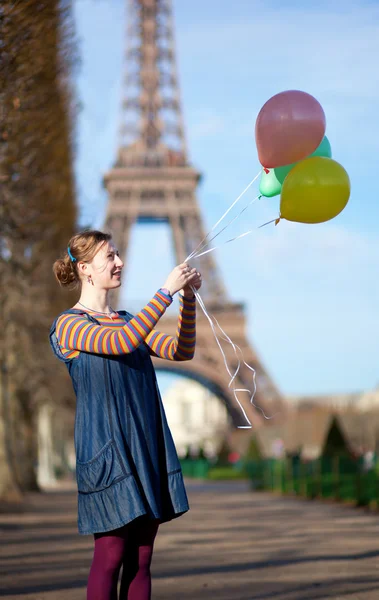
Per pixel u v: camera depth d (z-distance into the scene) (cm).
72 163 2070
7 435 2470
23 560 1049
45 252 2405
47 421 5006
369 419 6253
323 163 505
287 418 6353
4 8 1071
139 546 450
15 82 1234
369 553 1042
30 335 2897
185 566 956
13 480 2466
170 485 447
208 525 1633
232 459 6512
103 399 441
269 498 2847
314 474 2644
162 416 460
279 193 552
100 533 436
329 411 6388
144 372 458
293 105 503
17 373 3172
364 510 1997
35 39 1198
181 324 471
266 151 514
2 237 1884
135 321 439
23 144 1474
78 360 450
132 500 424
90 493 435
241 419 6181
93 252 469
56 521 1845
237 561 1001
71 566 977
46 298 2938
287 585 779
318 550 1097
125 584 450
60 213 2178
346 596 697
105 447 434
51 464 5203
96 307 473
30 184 1697
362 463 2345
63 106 1650
